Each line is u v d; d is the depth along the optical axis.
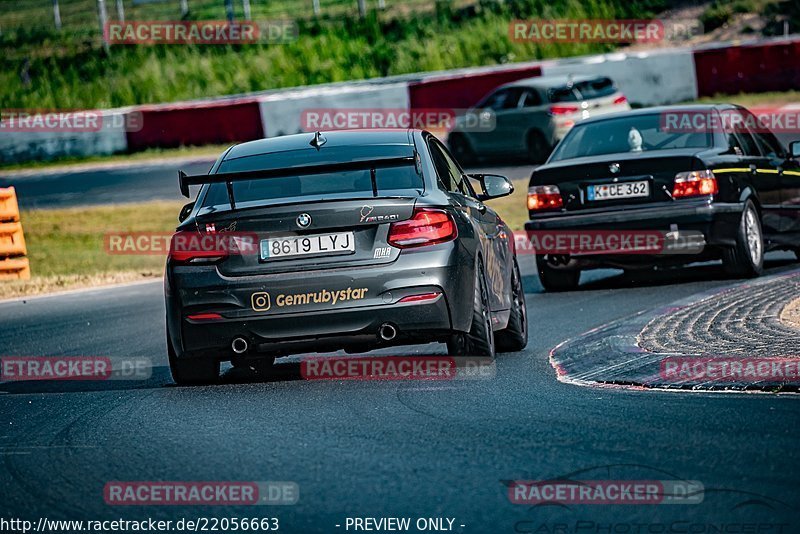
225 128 111.62
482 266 25.70
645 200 39.38
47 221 83.25
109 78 151.88
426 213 24.11
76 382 29.11
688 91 107.25
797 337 24.70
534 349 29.22
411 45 150.25
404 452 17.69
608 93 93.00
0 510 16.06
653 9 148.88
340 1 173.50
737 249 39.41
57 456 19.50
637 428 18.31
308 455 17.94
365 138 26.92
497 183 29.88
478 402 21.52
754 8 142.12
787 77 105.75
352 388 24.08
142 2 165.75
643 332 27.59
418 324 23.92
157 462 18.33
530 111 91.88
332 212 23.91
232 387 25.59
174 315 24.53
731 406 19.41
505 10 155.25
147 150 113.25
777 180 42.97
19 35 172.50
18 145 114.19
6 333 41.69
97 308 47.62
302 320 23.86
